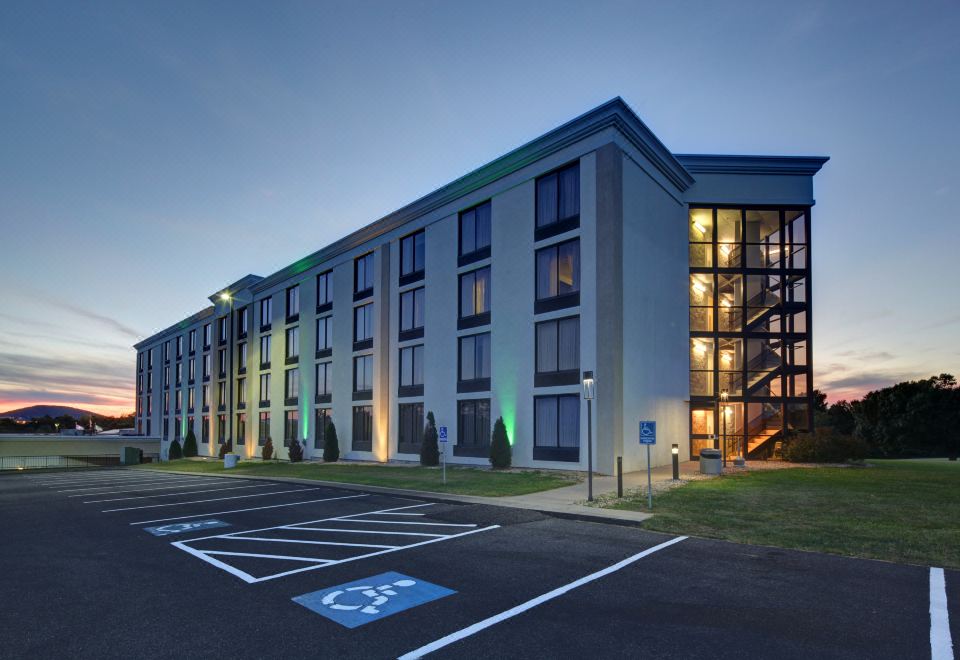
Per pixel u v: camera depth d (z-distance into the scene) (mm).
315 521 11633
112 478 27500
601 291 20922
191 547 9242
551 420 22406
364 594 6504
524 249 24016
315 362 37812
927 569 7367
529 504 12875
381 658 4766
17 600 6469
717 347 27547
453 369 26906
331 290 37219
